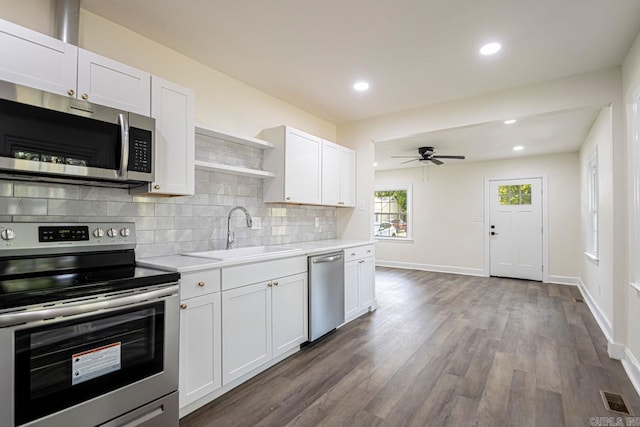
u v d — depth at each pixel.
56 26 1.80
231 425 1.79
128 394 1.50
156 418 1.60
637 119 2.31
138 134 1.82
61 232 1.71
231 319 2.11
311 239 3.88
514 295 4.81
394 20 2.09
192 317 1.86
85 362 1.37
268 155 3.16
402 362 2.57
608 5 1.91
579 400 2.05
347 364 2.53
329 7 1.96
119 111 1.75
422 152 5.14
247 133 3.06
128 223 1.98
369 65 2.70
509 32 2.21
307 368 2.46
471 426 1.79
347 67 2.74
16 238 1.56
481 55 2.52
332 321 3.11
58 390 1.29
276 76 2.90
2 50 1.45
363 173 4.12
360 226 4.15
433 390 2.16
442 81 2.99
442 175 6.90
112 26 2.11
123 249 1.94
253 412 1.91
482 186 6.49
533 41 2.31
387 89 3.18
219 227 2.75
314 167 3.45
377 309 4.05
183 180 2.15
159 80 2.03
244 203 2.99
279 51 2.48
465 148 5.40
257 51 2.48
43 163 1.48
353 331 3.26
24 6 1.74
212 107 2.75
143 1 1.90
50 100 1.51
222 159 2.80
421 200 7.14
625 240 2.60
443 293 4.92
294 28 2.19
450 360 2.61
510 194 6.22
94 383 1.39
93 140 1.65
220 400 2.02
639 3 1.89
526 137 4.66
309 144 3.38
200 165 2.38
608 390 2.17
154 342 1.60
